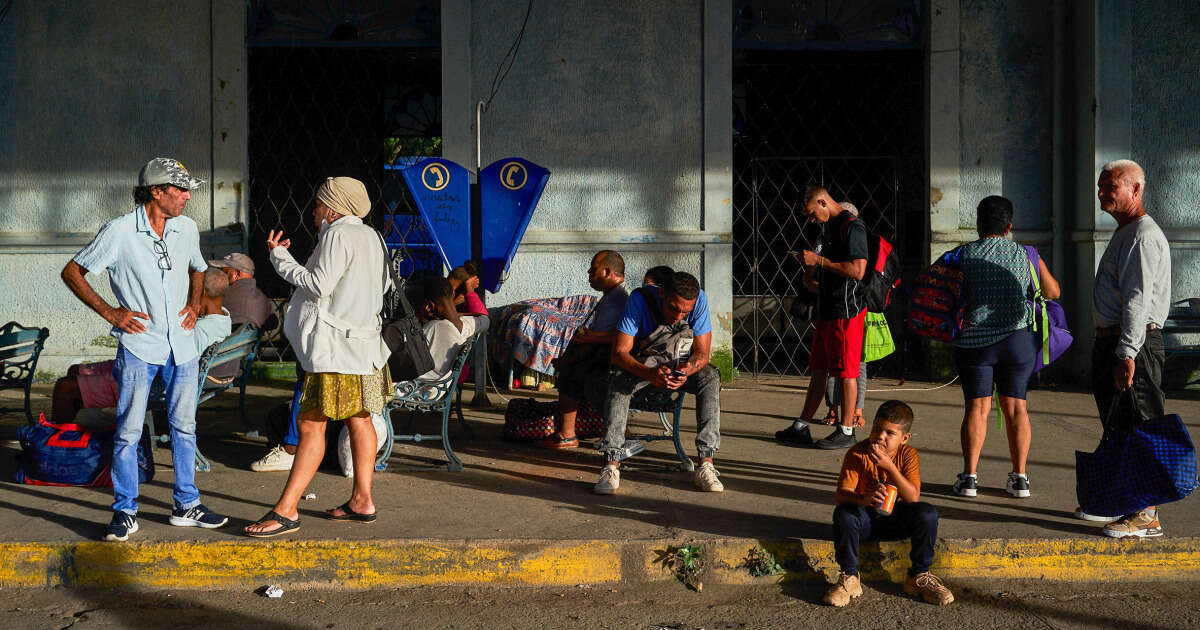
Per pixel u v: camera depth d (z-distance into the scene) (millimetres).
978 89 8414
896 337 9047
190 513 4090
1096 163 8031
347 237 3992
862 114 10062
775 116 10203
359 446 4191
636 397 5203
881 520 3891
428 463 5383
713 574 3934
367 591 3834
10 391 7805
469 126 8219
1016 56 8398
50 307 8203
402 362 4727
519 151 8273
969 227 8461
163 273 3996
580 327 5559
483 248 7289
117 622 3508
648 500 4621
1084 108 8148
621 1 8242
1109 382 4141
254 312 6004
